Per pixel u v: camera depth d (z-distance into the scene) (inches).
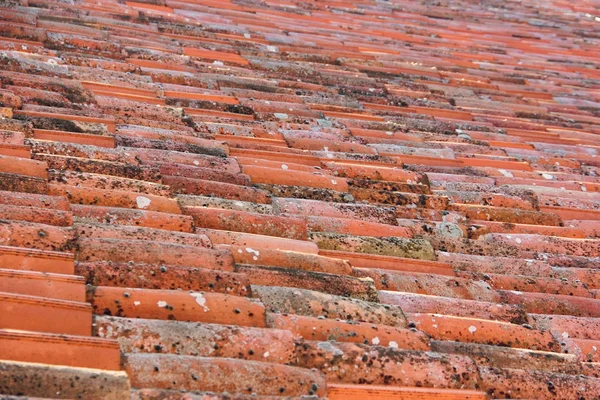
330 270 200.4
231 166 245.0
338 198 245.9
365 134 308.2
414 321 185.9
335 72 382.0
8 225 175.0
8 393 131.8
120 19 375.6
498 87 422.6
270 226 213.3
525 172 305.4
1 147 212.4
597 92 448.5
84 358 144.1
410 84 388.5
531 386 173.5
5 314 149.3
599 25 622.8
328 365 162.4
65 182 205.9
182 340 156.9
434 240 234.2
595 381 178.9
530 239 246.8
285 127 294.8
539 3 661.9
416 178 272.4
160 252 182.7
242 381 150.5
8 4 347.9
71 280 162.6
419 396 159.5
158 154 239.9
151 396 138.4
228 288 177.3
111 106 270.1
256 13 454.9
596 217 275.9
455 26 542.3
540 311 210.7
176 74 317.4
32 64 285.0
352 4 531.8
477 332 189.0
